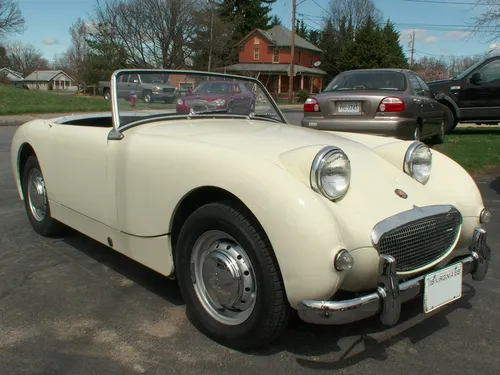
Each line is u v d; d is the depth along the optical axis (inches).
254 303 95.7
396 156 119.0
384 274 90.3
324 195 93.2
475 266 110.4
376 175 107.8
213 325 103.9
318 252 85.8
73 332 109.1
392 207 98.4
